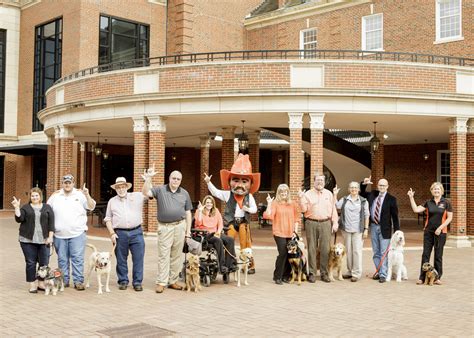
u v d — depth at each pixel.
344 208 11.68
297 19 31.73
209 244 11.05
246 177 12.15
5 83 37.28
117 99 18.64
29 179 37.25
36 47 35.88
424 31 26.16
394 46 27.34
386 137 26.69
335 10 30.00
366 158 24.70
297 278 11.55
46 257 10.14
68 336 7.23
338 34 29.81
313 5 30.61
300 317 8.34
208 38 32.25
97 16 30.80
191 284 10.42
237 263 10.93
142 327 7.72
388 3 27.62
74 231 10.45
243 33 34.16
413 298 9.78
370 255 15.57
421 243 18.23
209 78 17.64
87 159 32.81
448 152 29.05
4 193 38.41
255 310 8.81
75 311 8.67
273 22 32.88
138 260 10.45
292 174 17.14
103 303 9.28
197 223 11.51
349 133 29.83
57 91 21.98
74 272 10.45
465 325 7.85
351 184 11.68
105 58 31.06
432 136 26.05
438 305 9.20
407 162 30.36
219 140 30.47
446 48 25.25
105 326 7.76
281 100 17.23
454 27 25.28
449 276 12.16
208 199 11.44
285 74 17.27
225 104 17.52
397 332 7.47
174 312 8.65
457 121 18.06
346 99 17.17
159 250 10.34
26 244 10.04
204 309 8.87
